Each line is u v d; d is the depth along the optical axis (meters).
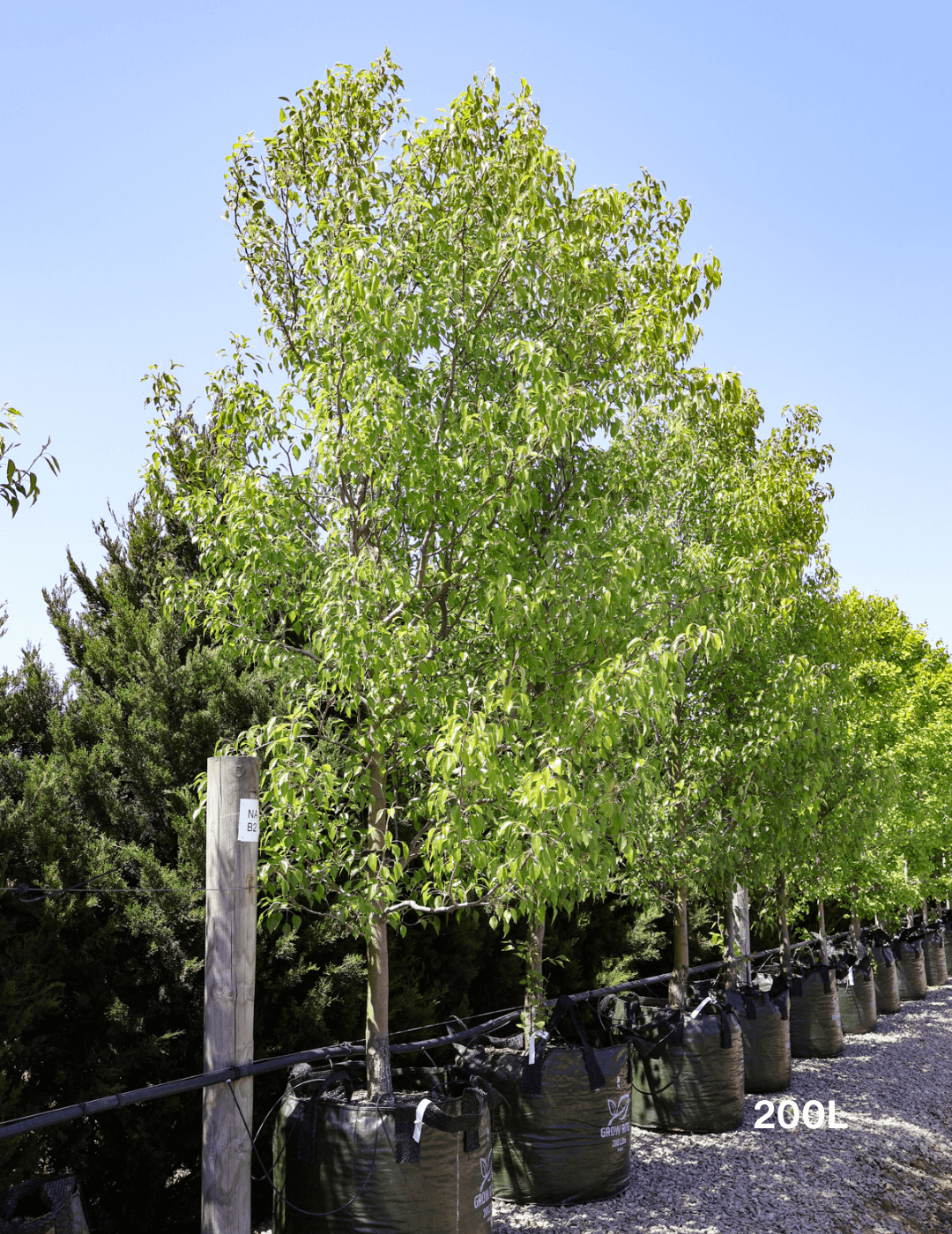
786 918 11.27
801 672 8.00
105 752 6.48
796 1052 10.64
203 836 5.95
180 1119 5.71
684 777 8.41
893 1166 7.24
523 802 4.37
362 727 5.32
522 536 5.84
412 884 5.48
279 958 6.14
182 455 6.51
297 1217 4.62
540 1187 5.89
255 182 6.53
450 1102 4.79
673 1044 7.59
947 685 18.50
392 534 5.63
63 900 5.32
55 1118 3.82
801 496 9.48
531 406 4.94
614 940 10.39
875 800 9.62
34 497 3.41
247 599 5.36
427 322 5.29
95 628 7.72
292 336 6.42
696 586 6.48
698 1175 6.60
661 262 6.39
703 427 8.70
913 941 16.52
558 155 5.67
